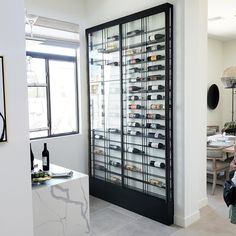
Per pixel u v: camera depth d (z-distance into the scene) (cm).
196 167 308
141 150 334
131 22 331
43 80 361
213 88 716
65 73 385
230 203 203
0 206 152
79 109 396
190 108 293
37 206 205
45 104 367
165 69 288
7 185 154
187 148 292
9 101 152
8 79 151
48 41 343
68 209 225
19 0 154
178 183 296
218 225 297
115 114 365
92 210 341
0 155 150
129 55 337
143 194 320
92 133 398
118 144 365
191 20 287
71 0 371
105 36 369
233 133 551
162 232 282
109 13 356
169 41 282
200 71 322
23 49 158
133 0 324
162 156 313
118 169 368
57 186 216
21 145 159
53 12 352
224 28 610
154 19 307
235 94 736
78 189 231
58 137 367
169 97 288
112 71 363
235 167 247
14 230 158
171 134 294
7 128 152
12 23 152
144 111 326
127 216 322
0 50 147
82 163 398
